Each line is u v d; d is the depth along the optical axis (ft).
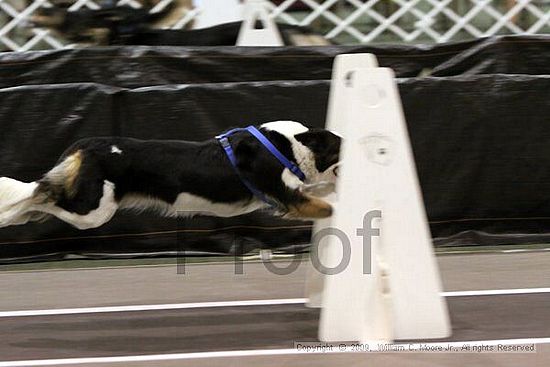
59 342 20.70
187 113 29.73
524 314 22.22
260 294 25.43
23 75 30.09
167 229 30.45
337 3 41.24
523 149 31.35
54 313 23.67
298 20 41.09
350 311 19.48
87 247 30.30
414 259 19.74
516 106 31.14
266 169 20.43
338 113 21.52
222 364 18.49
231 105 29.89
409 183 19.60
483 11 41.42
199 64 30.83
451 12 41.27
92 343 20.56
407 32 42.06
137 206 21.39
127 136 29.60
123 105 29.53
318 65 31.40
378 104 19.43
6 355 19.65
